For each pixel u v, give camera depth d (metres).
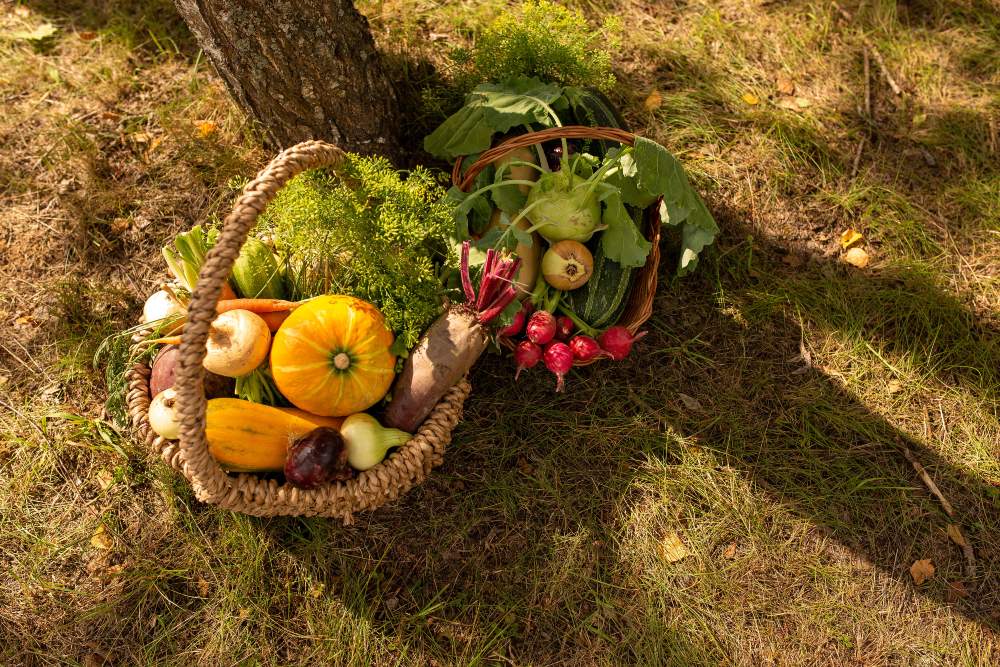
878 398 2.66
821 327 2.75
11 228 2.79
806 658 2.35
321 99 2.44
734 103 3.11
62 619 2.31
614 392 2.63
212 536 2.41
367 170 2.15
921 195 2.97
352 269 2.17
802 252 2.88
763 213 2.93
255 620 2.33
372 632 2.32
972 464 2.58
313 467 1.93
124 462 2.47
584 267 2.23
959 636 2.38
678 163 2.38
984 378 2.69
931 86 3.17
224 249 1.74
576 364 2.38
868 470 2.57
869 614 2.40
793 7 3.27
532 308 2.36
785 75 3.18
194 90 3.01
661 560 2.43
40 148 2.91
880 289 2.81
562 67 2.61
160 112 2.94
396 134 2.77
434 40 3.15
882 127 3.09
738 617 2.38
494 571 2.41
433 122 2.97
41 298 2.70
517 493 2.49
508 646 2.32
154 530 2.41
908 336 2.75
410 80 3.05
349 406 2.07
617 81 3.12
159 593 2.34
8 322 2.66
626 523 2.47
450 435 2.38
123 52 3.07
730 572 2.43
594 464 2.54
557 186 2.25
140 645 2.29
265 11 2.14
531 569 2.41
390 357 2.10
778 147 3.02
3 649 2.27
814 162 3.02
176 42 3.11
